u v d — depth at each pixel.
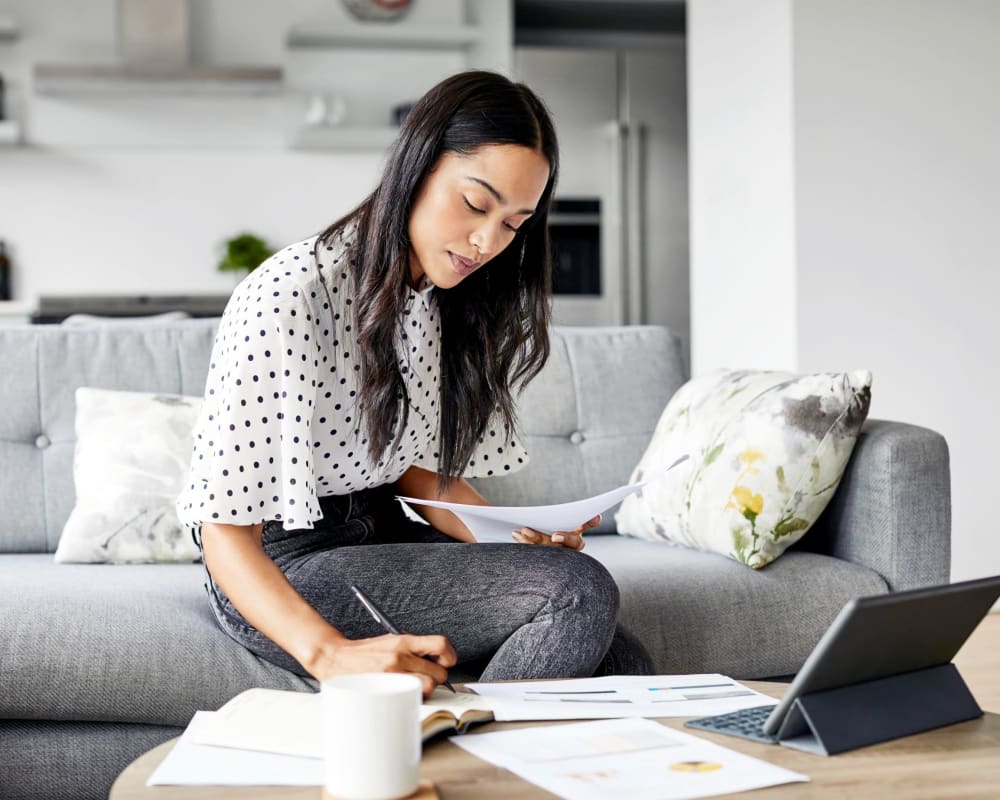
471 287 1.64
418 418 1.64
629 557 2.05
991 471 3.94
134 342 2.35
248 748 1.05
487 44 6.02
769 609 1.89
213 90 5.51
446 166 1.42
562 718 1.16
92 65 5.29
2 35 5.44
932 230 3.93
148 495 2.10
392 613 1.51
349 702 0.92
